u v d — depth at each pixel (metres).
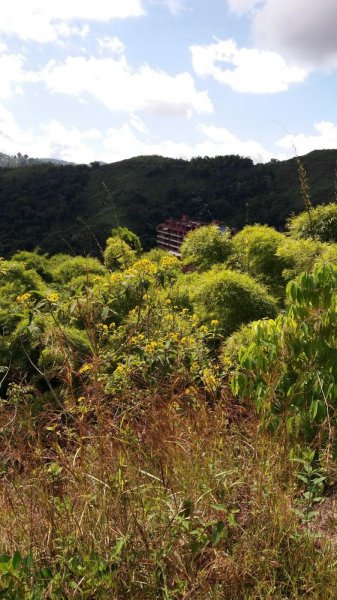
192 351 2.92
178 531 1.77
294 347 2.60
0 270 5.24
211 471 2.06
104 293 2.53
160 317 3.20
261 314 6.99
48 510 1.86
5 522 1.97
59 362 2.41
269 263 9.26
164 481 1.98
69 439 2.21
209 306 7.17
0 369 2.69
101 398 2.25
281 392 2.66
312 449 2.43
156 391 2.46
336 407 2.53
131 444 2.15
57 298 2.37
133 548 1.76
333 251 7.25
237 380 2.70
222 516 1.89
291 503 2.02
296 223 9.12
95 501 1.92
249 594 1.68
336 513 2.06
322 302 2.56
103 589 1.61
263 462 2.20
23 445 2.24
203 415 2.47
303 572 1.72
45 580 1.64
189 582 1.66
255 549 1.76
